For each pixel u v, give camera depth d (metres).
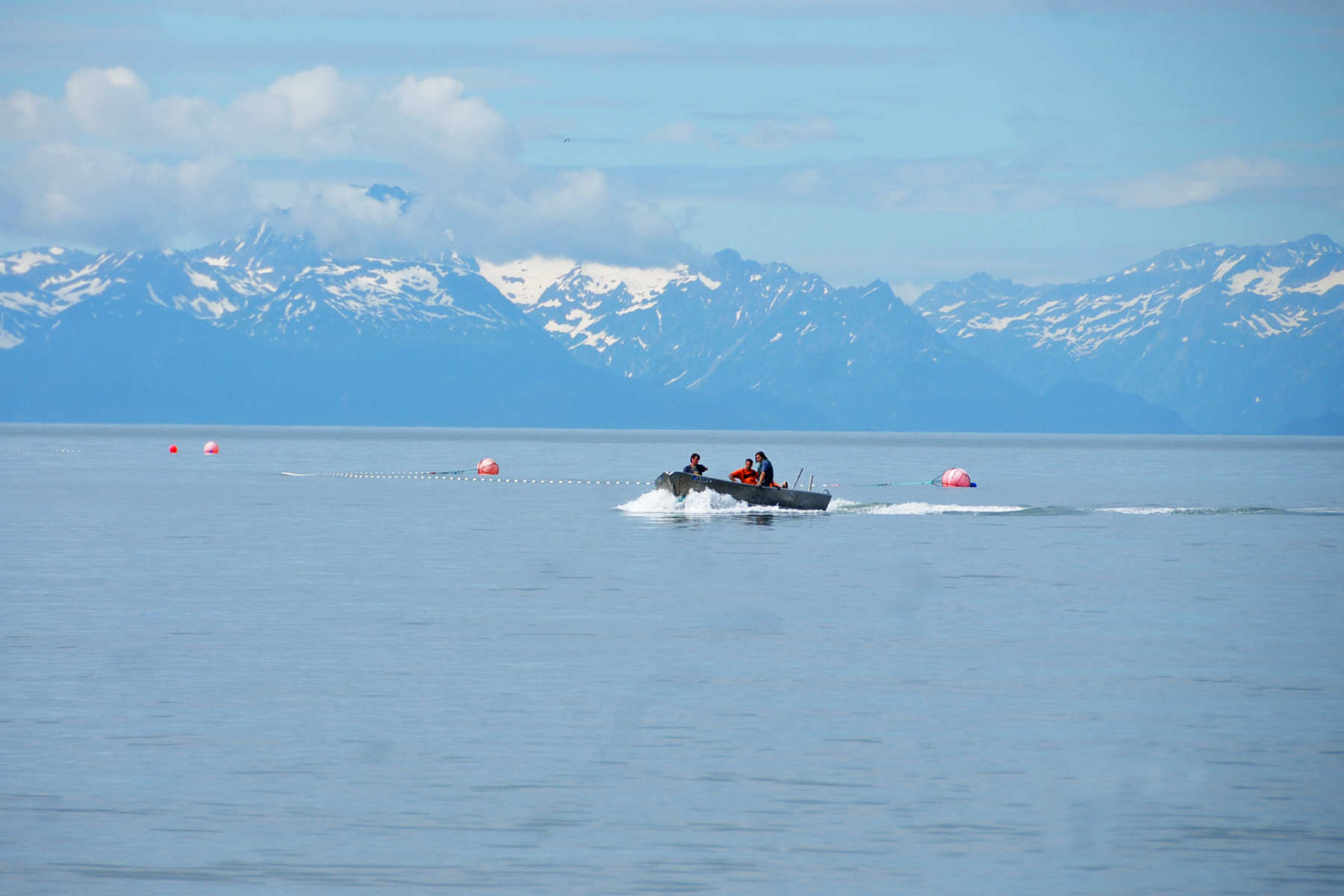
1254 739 73.56
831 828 59.69
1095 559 160.88
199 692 83.00
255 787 64.62
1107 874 55.00
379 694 82.81
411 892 52.84
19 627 105.62
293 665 91.06
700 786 65.25
